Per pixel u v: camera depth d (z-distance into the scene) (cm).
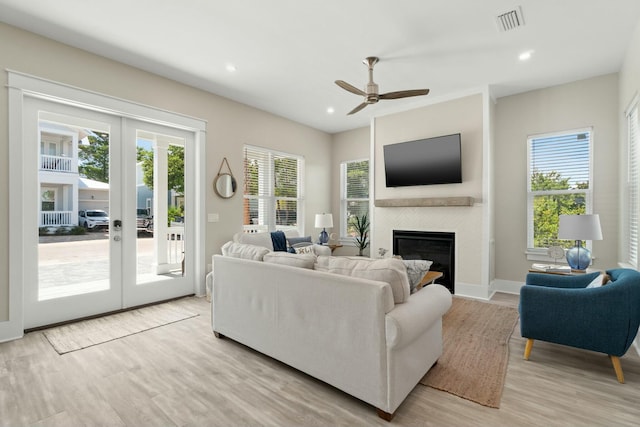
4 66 262
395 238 482
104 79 320
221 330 267
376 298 166
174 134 390
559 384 201
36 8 243
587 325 211
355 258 203
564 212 397
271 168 518
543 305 225
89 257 321
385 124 495
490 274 415
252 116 476
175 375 210
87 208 321
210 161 419
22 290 271
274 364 227
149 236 368
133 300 352
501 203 439
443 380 204
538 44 299
